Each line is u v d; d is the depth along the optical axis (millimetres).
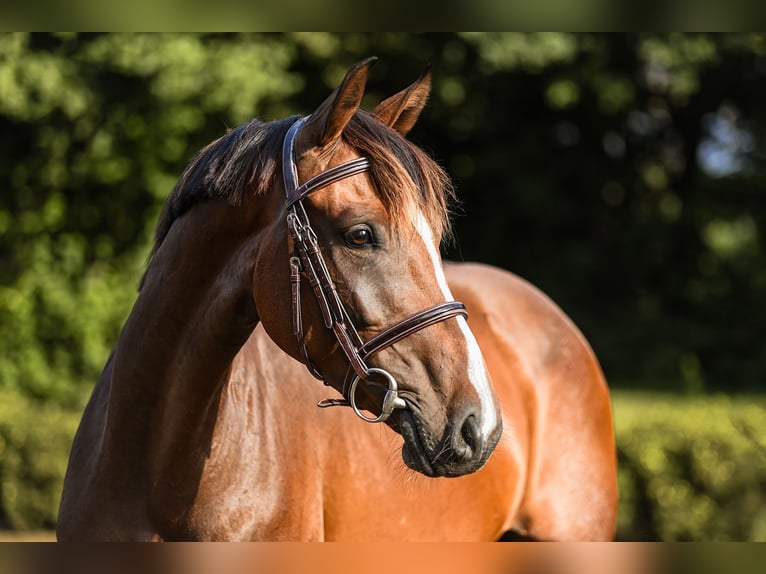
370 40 13688
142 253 13383
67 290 13359
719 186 17500
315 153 2979
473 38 13250
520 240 17203
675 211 17547
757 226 17516
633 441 9539
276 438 3520
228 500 3328
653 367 16297
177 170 13289
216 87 12359
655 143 17250
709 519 9297
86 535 3420
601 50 14391
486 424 2748
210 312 3189
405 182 2873
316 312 2934
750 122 17406
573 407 4922
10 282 13438
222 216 3189
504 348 4742
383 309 2854
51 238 13484
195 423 3238
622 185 17375
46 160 13211
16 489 10305
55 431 10297
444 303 2863
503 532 4645
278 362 3721
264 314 3051
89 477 3492
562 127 16844
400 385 2832
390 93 14789
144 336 3320
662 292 17422
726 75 16109
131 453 3354
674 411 9930
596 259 17094
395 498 3854
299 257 2938
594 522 4855
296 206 2957
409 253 2865
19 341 13250
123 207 13414
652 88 15984
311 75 14227
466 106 15164
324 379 3057
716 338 16922
